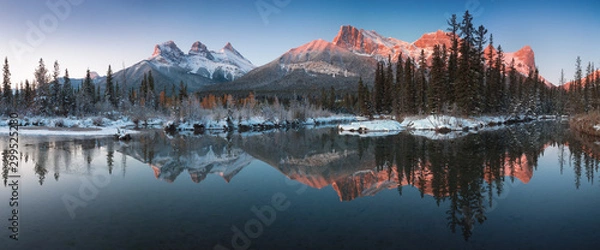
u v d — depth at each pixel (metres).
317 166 21.86
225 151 30.53
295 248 8.45
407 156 24.92
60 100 77.81
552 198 13.20
